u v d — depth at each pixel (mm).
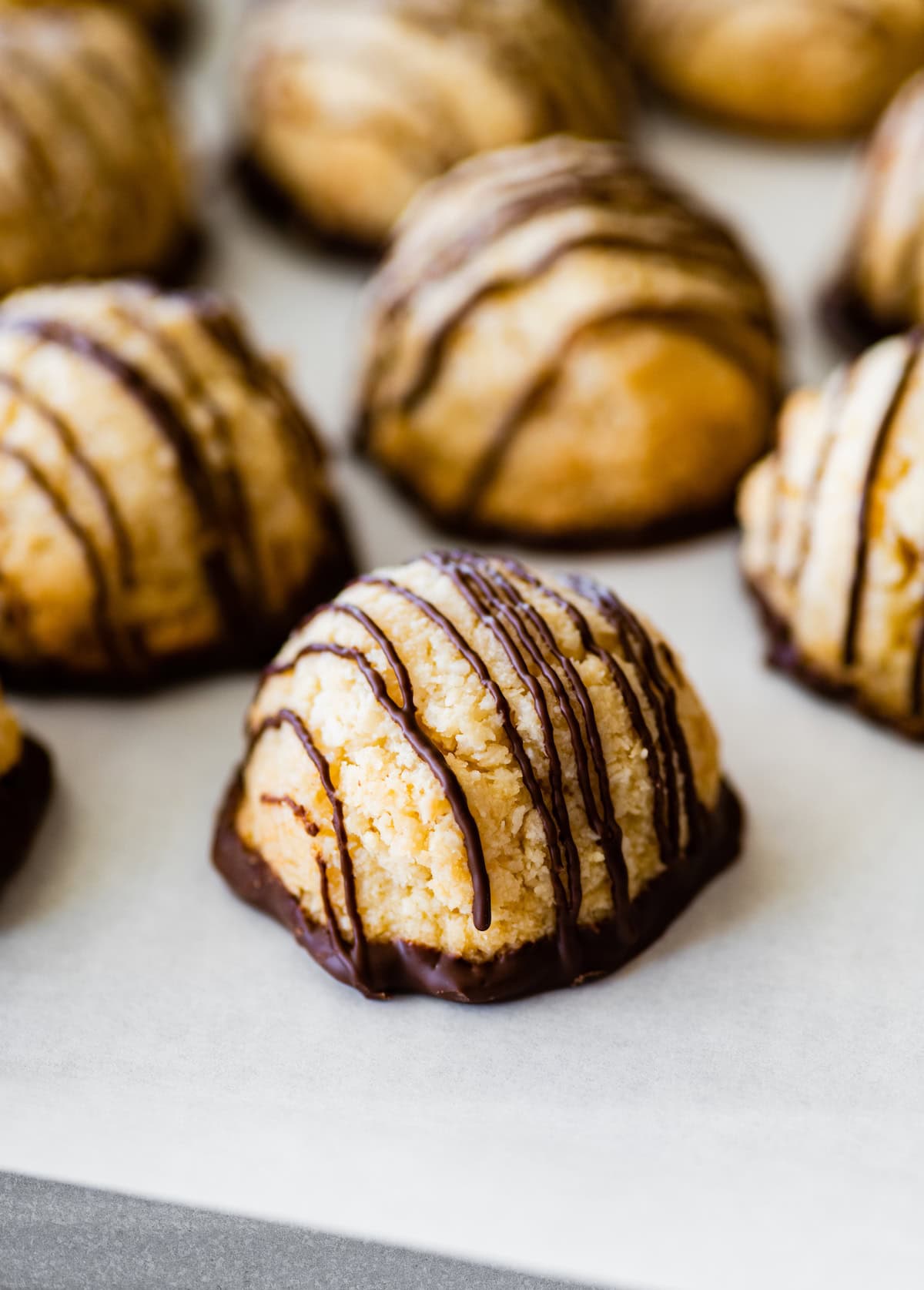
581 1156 251
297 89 347
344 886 259
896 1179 249
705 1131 252
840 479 281
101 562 283
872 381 283
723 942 266
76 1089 256
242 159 363
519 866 257
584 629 263
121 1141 253
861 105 368
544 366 299
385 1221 247
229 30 408
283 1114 254
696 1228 247
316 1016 261
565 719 258
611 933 262
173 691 293
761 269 324
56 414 283
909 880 271
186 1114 254
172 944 268
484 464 304
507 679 258
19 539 283
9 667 290
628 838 262
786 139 374
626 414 300
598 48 367
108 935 269
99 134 331
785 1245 246
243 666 294
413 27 344
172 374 288
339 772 258
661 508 305
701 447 304
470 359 303
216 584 288
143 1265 251
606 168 312
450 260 308
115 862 276
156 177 341
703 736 269
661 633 288
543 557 306
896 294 325
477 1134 252
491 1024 260
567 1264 245
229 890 272
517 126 344
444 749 255
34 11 355
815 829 277
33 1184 251
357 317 340
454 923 257
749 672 293
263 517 290
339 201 348
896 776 282
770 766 283
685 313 302
